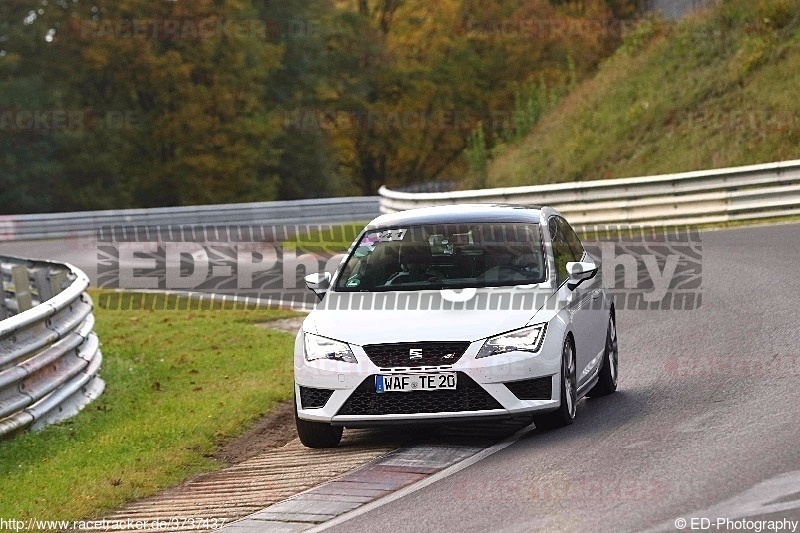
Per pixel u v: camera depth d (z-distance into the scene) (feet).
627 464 85.35
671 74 435.94
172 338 181.98
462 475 87.92
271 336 177.47
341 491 87.15
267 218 533.96
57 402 122.42
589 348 111.04
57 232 476.95
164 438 111.14
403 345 97.50
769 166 287.28
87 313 141.79
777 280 185.26
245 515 83.87
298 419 101.91
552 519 72.84
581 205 308.60
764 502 72.23
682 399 109.50
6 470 103.96
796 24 405.39
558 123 481.87
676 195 297.53
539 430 102.27
